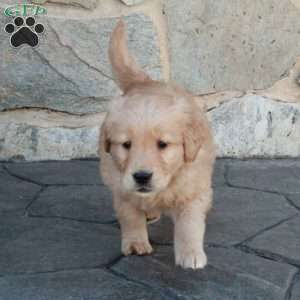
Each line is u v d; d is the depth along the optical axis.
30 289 1.26
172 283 1.28
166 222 1.51
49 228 1.49
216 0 1.86
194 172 1.35
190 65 1.89
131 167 1.28
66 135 1.88
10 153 1.87
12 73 1.83
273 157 1.92
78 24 1.82
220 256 1.37
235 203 1.61
